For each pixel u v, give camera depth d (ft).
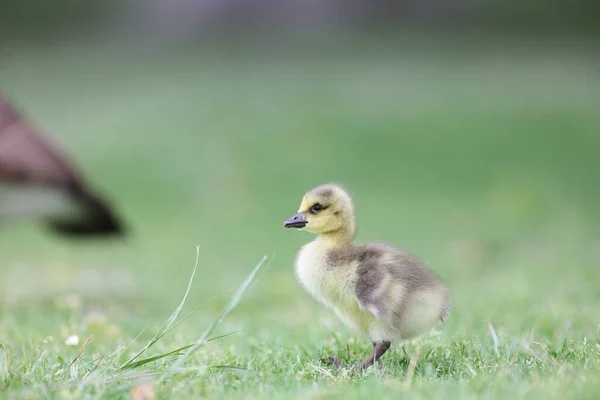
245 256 57.88
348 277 18.85
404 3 144.97
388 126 91.25
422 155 84.69
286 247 61.00
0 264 52.95
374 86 107.45
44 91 112.16
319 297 19.66
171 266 53.42
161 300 40.22
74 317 28.78
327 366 18.76
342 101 100.27
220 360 19.10
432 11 144.25
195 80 113.80
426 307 18.81
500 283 37.55
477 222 67.46
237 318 32.91
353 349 20.58
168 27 147.54
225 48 134.72
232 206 73.97
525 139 87.81
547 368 16.79
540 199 70.44
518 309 28.78
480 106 97.09
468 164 82.74
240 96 103.71
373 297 18.34
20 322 28.40
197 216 71.67
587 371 16.01
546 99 98.63
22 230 65.16
